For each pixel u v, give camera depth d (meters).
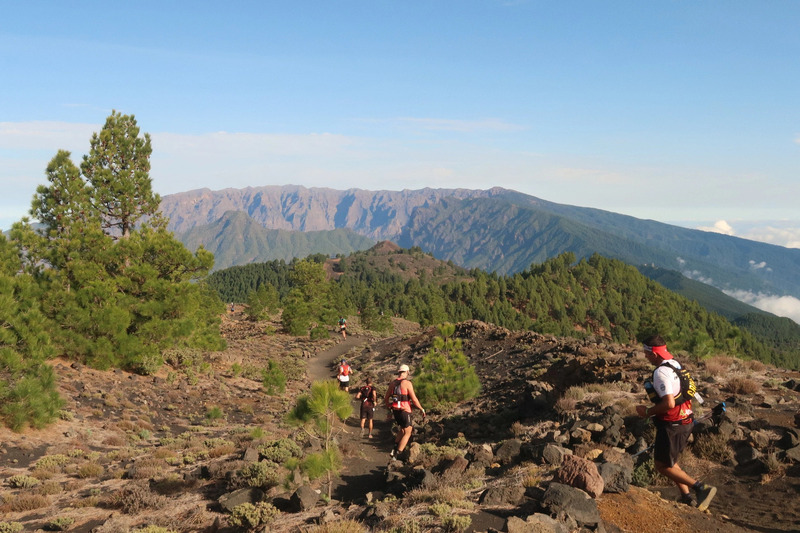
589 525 5.68
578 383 16.89
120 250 26.14
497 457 9.66
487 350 31.92
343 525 6.41
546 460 8.60
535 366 23.70
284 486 9.05
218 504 8.83
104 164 32.22
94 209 30.39
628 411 10.45
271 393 28.09
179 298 26.20
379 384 30.83
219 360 35.56
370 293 182.00
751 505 6.53
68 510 9.41
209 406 22.81
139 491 9.45
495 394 20.31
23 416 14.44
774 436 8.56
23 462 12.88
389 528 6.25
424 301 188.88
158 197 33.66
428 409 19.77
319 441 12.82
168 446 14.96
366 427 19.58
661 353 6.00
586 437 9.53
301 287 78.75
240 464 10.62
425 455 11.02
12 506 9.61
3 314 15.39
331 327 69.50
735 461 8.01
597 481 6.52
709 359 16.22
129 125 32.59
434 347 21.50
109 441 15.25
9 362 14.66
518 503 6.54
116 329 23.77
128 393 21.84
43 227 28.11
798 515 6.03
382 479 10.25
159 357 26.20
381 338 60.84
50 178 28.42
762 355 178.75
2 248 23.14
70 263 24.91
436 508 6.43
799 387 12.31
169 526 8.16
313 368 42.50
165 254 27.75
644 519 6.00
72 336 22.86
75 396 19.47
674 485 7.29
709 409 10.41
